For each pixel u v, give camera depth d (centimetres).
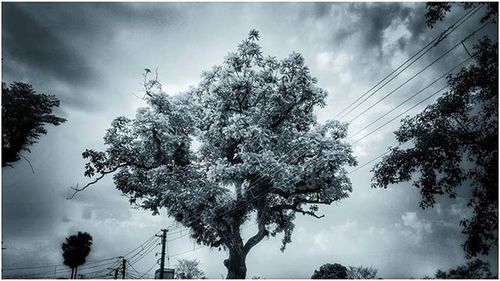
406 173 1720
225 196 2592
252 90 2870
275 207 2998
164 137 2528
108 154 2791
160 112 2584
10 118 2905
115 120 2798
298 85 2686
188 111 2694
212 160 3114
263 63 2908
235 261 2605
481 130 1498
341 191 2856
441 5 1408
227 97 2834
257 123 2680
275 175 2470
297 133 2792
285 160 2609
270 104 2761
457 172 1577
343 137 2850
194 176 2605
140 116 2478
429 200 1700
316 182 2698
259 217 2912
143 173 2827
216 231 2834
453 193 1612
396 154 1742
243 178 2620
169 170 2608
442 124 1598
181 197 2441
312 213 2952
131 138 2808
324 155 2375
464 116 1573
